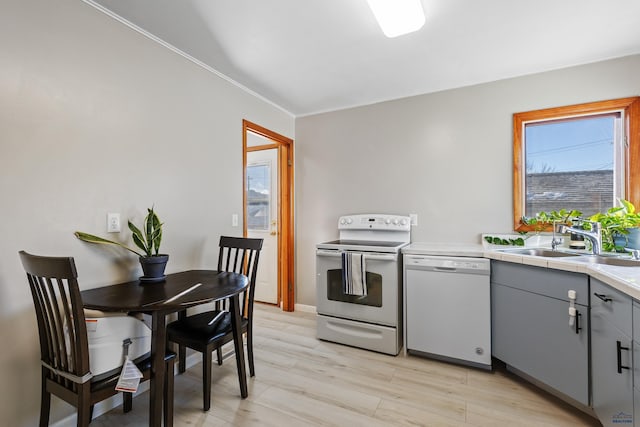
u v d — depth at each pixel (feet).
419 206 9.29
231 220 8.45
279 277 11.89
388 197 9.76
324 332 8.67
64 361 3.98
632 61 7.00
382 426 5.14
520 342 6.22
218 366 7.31
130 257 5.99
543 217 7.71
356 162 10.30
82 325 3.80
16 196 4.44
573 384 5.25
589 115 7.52
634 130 6.93
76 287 3.71
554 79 7.72
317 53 7.07
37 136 4.65
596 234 6.37
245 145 8.97
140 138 6.15
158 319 4.50
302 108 10.67
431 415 5.43
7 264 4.36
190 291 5.18
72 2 5.08
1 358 4.34
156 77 6.47
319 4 5.37
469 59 7.30
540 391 6.18
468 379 6.66
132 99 6.00
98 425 5.17
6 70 4.33
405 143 9.52
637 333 3.84
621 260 5.61
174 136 6.87
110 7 5.47
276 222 12.02
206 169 7.70
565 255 6.85
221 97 8.16
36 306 4.23
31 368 4.62
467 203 8.68
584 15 5.63
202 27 6.08
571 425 5.13
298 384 6.45
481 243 8.48
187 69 7.18
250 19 5.82
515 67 7.70
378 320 7.97
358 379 6.65
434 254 7.44
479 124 8.55
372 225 9.57
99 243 5.43
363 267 7.91
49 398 4.42
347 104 10.28
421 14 5.37
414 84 8.72
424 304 7.54
